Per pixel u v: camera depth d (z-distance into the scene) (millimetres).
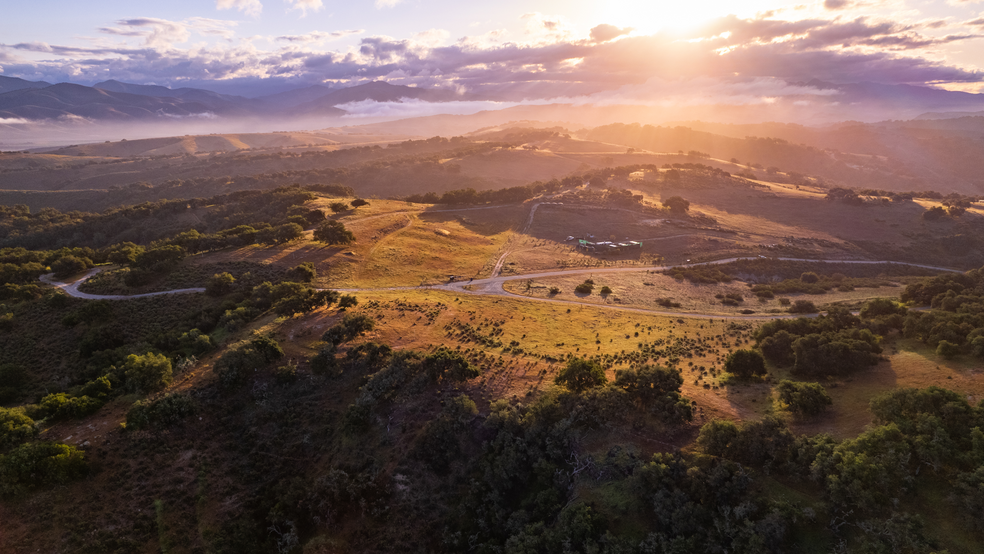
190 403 68250
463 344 95375
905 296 125625
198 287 117000
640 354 95125
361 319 91688
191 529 54719
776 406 67562
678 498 51406
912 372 70438
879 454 49781
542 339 103875
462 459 65438
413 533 57688
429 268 165250
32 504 51781
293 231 160750
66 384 79688
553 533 52594
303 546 55562
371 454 65625
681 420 62469
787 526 46594
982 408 51906
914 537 42750
